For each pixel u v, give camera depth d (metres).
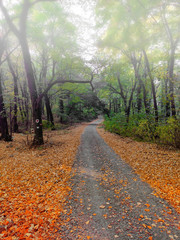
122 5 9.05
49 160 8.09
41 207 4.04
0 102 12.43
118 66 14.06
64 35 11.56
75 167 7.06
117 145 11.54
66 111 32.88
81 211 3.86
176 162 6.77
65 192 4.81
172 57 10.26
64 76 14.03
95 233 3.11
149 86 15.35
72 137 15.80
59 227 3.29
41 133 11.36
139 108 16.58
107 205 4.11
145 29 9.48
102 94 24.19
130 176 5.93
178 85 9.18
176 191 4.55
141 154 8.59
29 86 10.93
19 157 8.62
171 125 9.09
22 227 3.25
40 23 10.45
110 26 10.66
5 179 5.75
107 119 22.64
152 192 4.67
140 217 3.57
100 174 6.24
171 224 3.29
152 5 8.41
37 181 5.60
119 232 3.12
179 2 7.83
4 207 3.97
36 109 11.12
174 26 9.80
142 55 14.55
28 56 10.58
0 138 12.72
